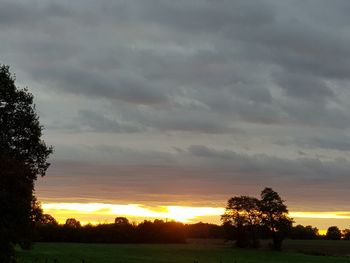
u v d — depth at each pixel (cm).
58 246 14325
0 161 3409
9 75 4275
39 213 4125
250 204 15712
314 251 15362
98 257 10350
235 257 12212
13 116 4222
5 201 3269
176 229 18938
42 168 4366
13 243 3450
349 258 13088
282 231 15412
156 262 9588
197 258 11469
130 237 18562
